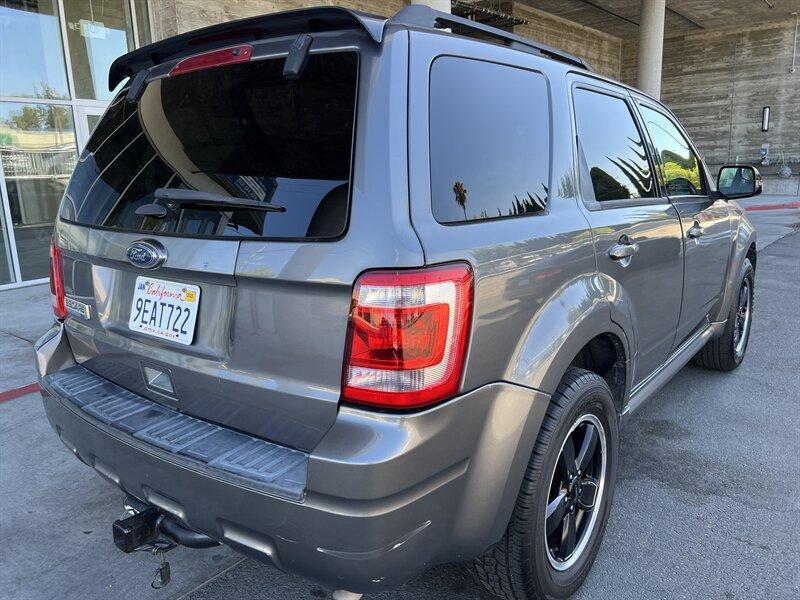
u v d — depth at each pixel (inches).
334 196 62.1
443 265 61.7
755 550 99.7
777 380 171.2
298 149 65.8
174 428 72.4
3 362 191.2
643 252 102.3
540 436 76.4
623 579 93.6
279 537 62.2
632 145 112.3
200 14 349.7
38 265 325.7
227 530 66.5
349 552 59.6
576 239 83.6
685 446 134.5
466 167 69.6
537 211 80.0
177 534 76.9
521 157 79.3
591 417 88.2
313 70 67.0
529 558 77.7
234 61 73.2
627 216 99.7
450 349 61.9
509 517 73.7
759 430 141.6
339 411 61.4
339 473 58.2
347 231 60.4
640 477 122.0
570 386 80.8
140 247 73.0
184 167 74.3
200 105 75.3
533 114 83.5
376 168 61.1
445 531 66.4
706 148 909.8
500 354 68.5
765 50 836.6
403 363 59.2
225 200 66.9
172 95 79.0
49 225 329.1
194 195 68.4
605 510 94.7
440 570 96.3
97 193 86.6
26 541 104.3
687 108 916.6
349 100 64.0
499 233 70.5
